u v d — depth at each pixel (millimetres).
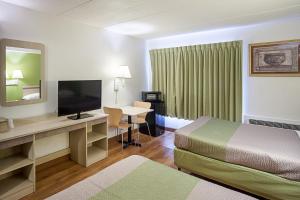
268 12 2857
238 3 2498
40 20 2754
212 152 2219
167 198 1188
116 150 3520
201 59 4094
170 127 4812
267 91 3484
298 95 3223
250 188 1984
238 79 3691
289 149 1980
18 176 2379
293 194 1739
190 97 4289
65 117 2875
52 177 2559
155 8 2643
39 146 2818
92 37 3535
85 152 2842
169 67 4570
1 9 2357
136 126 4668
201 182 1376
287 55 3242
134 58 4598
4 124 2150
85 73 3449
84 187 1289
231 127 2809
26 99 2656
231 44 3713
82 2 2410
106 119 3154
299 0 2420
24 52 2596
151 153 3402
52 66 2941
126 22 3312
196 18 3109
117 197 1190
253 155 1951
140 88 4844
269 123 3365
